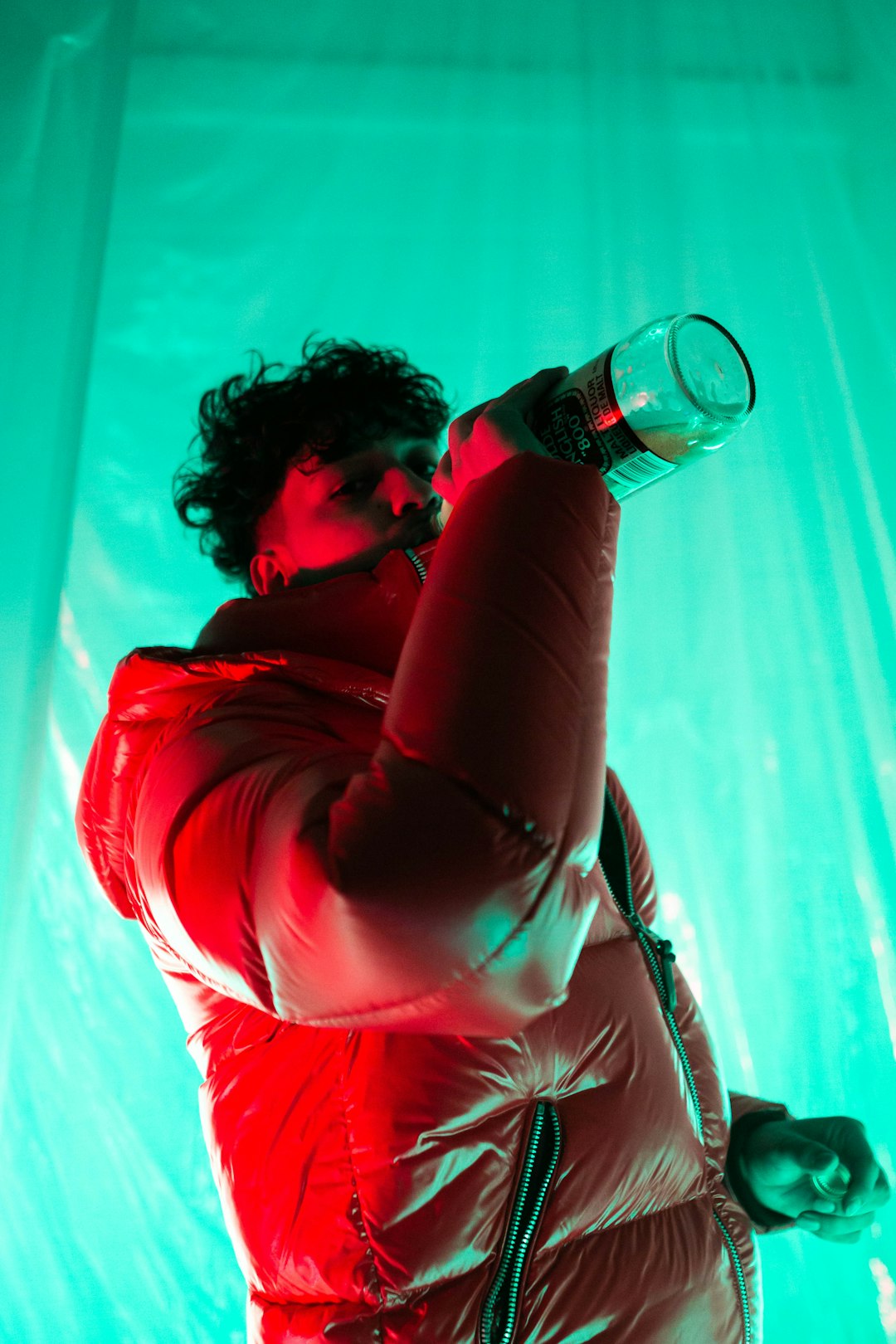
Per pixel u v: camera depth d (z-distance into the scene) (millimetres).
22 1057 1369
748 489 1841
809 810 1676
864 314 1935
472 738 315
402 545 732
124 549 1646
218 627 585
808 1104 1527
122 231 1820
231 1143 509
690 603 1780
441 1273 458
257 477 762
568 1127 509
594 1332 482
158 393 1752
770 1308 1408
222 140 1888
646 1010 572
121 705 546
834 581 1788
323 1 1967
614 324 1902
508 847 308
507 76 1990
